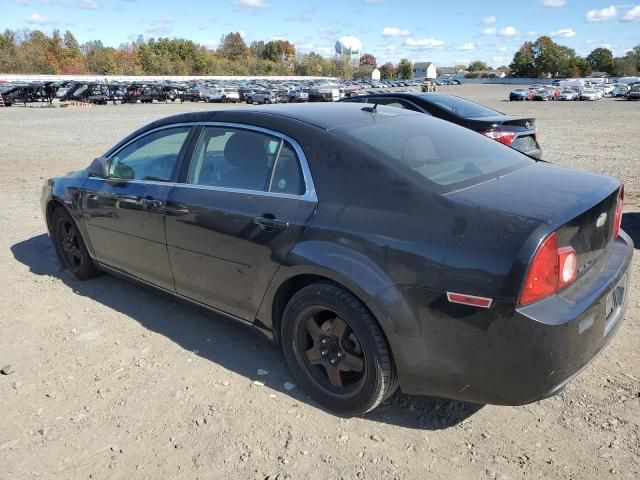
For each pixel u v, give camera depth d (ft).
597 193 9.06
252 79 378.53
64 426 9.80
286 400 10.42
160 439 9.40
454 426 9.54
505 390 8.17
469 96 205.87
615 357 11.44
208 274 11.68
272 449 9.09
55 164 41.09
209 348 12.44
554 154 41.57
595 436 9.10
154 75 406.62
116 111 122.93
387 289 8.54
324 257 9.21
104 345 12.66
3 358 12.16
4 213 25.31
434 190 8.78
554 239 7.77
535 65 425.28
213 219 11.15
